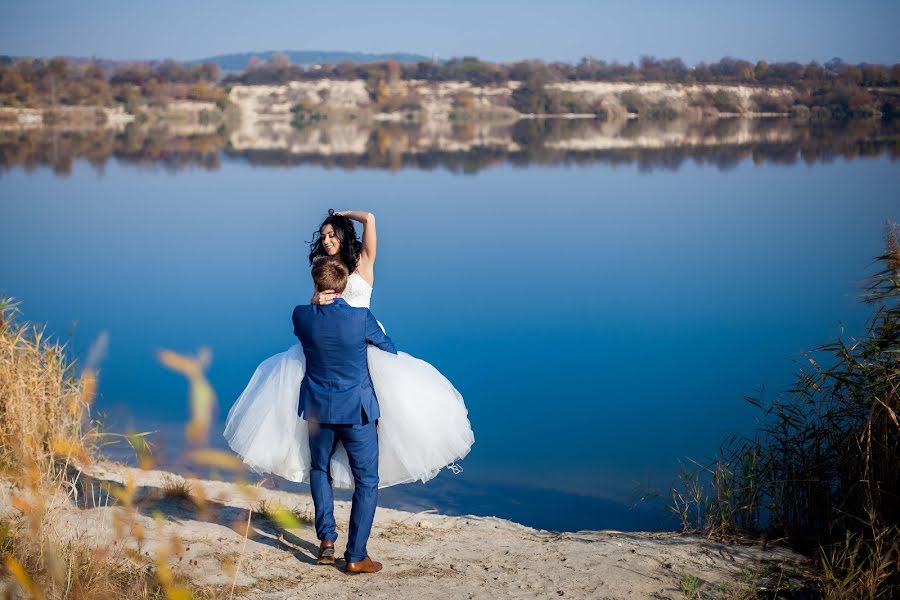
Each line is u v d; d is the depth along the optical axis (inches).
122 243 853.2
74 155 2037.4
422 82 5167.3
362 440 187.6
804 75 4726.9
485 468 303.7
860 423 215.6
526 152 2133.4
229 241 864.3
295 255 784.9
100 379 397.1
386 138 2918.3
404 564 197.0
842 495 213.5
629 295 605.9
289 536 207.8
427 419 194.5
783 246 781.9
